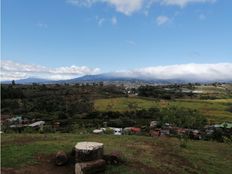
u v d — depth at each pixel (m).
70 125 72.81
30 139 23.56
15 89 125.56
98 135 28.48
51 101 111.88
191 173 19.45
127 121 81.25
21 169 16.55
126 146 23.34
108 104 116.94
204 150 25.97
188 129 42.75
